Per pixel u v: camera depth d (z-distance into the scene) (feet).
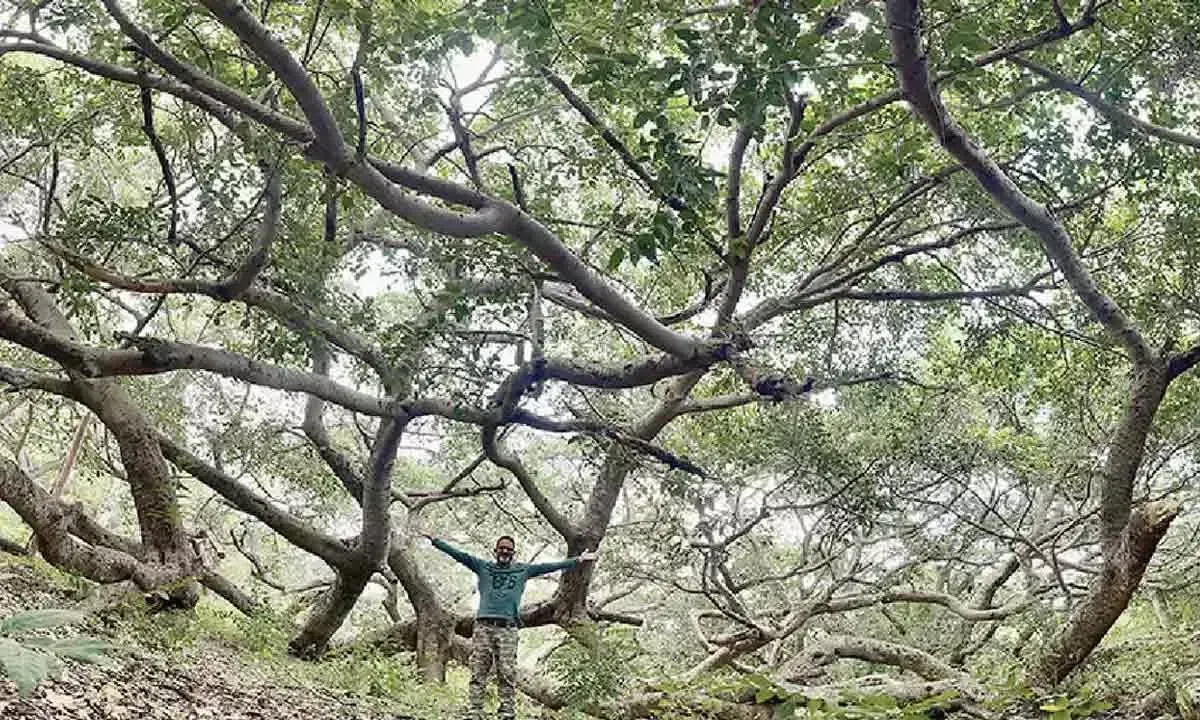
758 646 56.03
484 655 33.12
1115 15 37.29
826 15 23.94
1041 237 35.78
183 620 38.58
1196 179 42.98
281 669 39.37
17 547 47.55
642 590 81.76
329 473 58.70
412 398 33.32
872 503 52.80
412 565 52.49
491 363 32.71
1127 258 46.32
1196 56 36.32
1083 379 54.65
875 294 46.98
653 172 35.32
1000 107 37.55
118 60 37.45
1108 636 65.62
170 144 39.58
